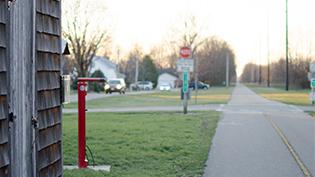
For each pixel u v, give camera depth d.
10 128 5.19
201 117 23.23
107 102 39.84
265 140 14.99
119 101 41.66
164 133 15.93
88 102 39.47
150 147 12.79
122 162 10.84
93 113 26.28
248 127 18.92
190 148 12.82
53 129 6.58
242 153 12.43
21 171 5.43
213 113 26.17
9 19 5.17
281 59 105.50
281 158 11.69
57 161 6.73
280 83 109.31
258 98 49.19
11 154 5.22
